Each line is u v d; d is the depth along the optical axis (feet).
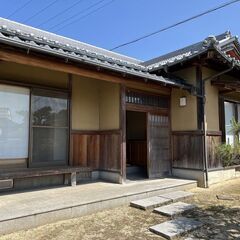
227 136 27.76
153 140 24.68
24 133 19.44
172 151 25.84
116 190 18.43
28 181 19.24
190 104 24.52
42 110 20.53
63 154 21.66
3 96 18.62
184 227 12.85
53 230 12.51
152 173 24.39
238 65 23.76
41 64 15.53
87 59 16.58
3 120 18.51
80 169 20.12
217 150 24.63
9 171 17.07
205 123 23.68
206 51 21.48
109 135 23.03
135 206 16.44
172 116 26.14
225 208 16.48
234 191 21.20
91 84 24.14
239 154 25.41
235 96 29.12
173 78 24.03
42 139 20.38
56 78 21.58
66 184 20.45
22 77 19.49
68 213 14.12
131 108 22.93
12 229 12.05
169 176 25.34
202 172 23.00
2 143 18.38
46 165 20.45
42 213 13.09
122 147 21.71
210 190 21.68
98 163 23.84
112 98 23.08
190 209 15.98
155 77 20.88
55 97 21.45
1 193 17.26
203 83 23.95
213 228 13.09
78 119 22.89
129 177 25.09
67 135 21.99
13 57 14.39
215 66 24.99
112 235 12.10
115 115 22.62
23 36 15.08
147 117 24.36
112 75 19.71
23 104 19.53
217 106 25.90
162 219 14.37
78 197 16.16
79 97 23.12
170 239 11.69
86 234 12.15
